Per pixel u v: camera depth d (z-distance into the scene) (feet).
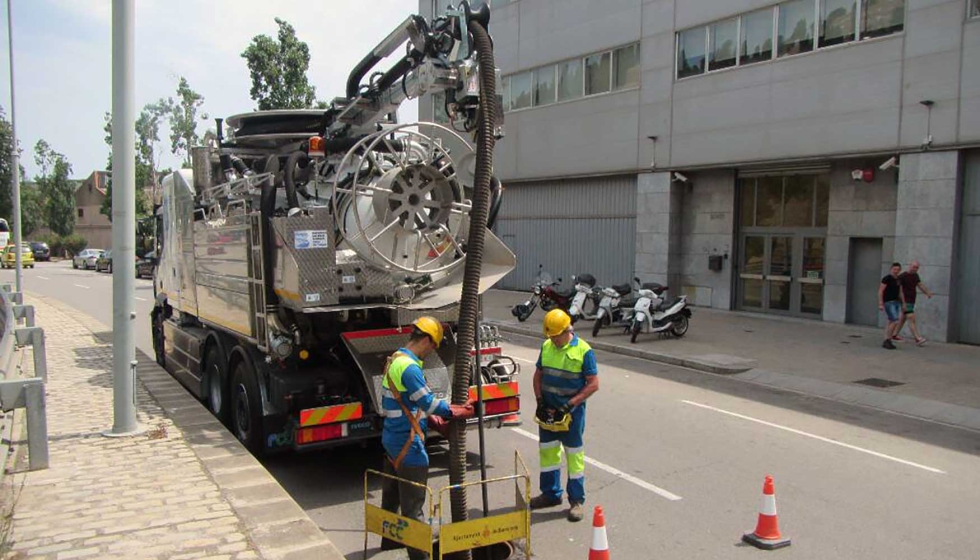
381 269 20.59
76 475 18.33
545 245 78.84
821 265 55.62
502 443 24.93
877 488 20.85
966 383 35.37
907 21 46.60
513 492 20.10
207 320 26.61
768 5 54.65
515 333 54.54
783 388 35.42
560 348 18.48
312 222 19.27
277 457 23.06
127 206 21.84
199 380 27.86
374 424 20.27
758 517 17.15
